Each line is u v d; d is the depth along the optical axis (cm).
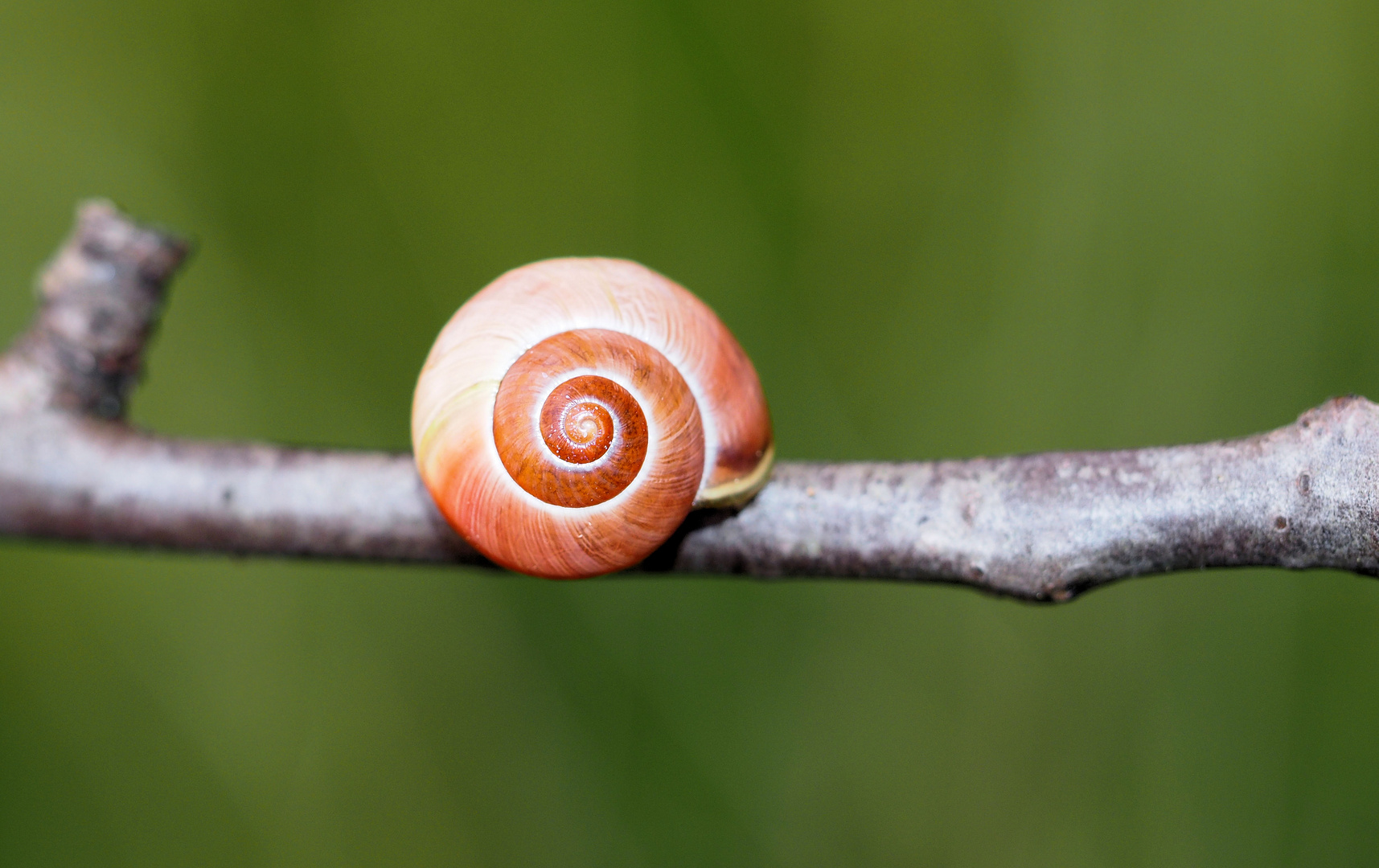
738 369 20
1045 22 25
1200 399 24
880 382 26
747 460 20
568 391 19
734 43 27
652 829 25
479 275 27
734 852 25
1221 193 24
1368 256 24
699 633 25
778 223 27
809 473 20
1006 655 24
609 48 27
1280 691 24
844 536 20
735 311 27
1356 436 19
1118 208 24
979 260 25
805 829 25
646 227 27
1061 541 19
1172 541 19
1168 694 24
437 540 20
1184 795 24
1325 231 24
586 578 20
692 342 20
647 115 27
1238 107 24
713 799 25
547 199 27
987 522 19
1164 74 24
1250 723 24
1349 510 19
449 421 19
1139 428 24
